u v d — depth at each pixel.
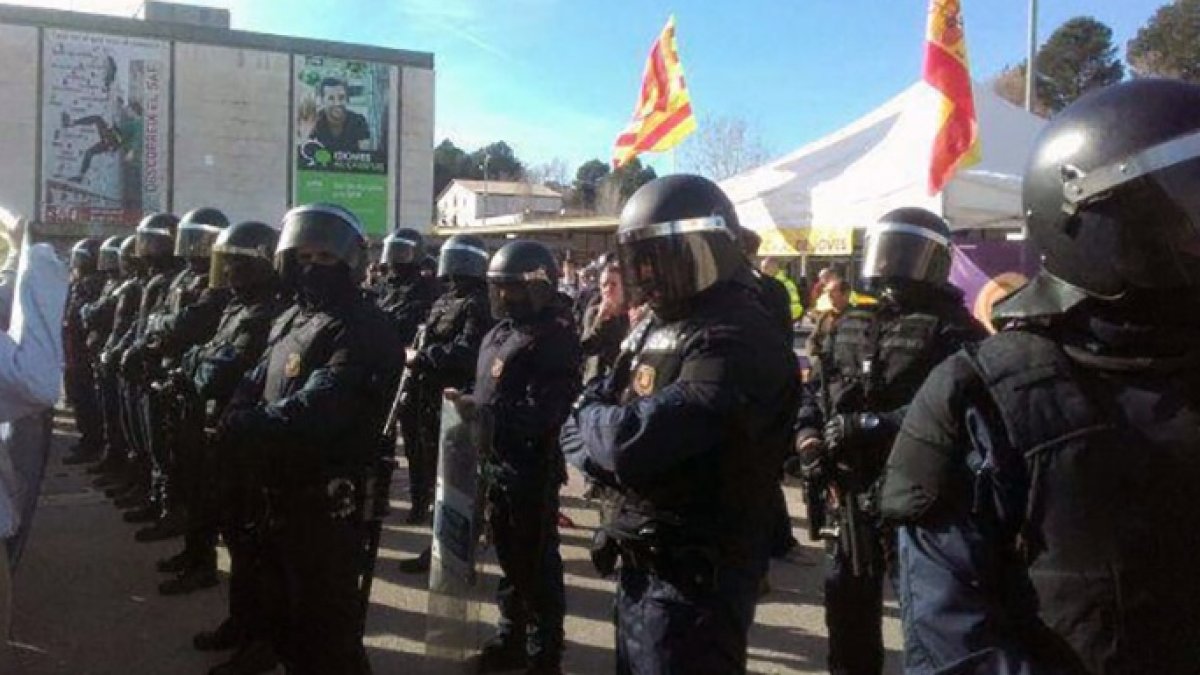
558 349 4.39
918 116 8.85
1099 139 1.63
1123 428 1.57
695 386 2.52
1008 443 1.65
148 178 40.50
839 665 4.03
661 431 2.48
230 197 41.84
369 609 5.66
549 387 4.36
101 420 9.52
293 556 3.63
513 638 4.60
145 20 40.41
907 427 1.80
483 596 5.66
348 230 3.79
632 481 2.54
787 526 6.71
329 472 3.63
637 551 2.65
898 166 8.78
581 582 6.27
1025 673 1.60
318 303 3.79
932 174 7.97
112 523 7.38
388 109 44.34
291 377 3.72
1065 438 1.59
